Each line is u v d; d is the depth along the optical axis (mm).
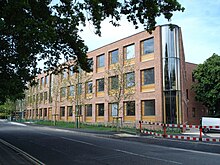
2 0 9609
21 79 15250
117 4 12656
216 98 38531
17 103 78812
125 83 36844
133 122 37906
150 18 12453
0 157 12820
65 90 56062
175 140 21859
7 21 9883
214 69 38625
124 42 41438
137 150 15461
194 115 41750
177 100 34469
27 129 37594
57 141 20766
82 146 17531
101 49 46312
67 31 13344
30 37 10320
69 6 12281
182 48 37156
